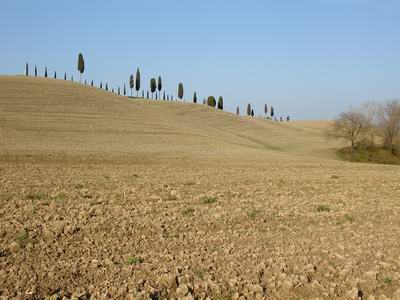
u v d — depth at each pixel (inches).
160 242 529.3
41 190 882.1
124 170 1369.3
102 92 4148.6
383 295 398.3
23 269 422.9
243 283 408.2
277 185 1099.9
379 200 892.6
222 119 4667.8
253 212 711.1
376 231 618.8
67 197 808.9
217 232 583.5
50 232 539.5
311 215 713.0
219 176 1269.7
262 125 4645.7
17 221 601.3
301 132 4475.9
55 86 3917.3
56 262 446.6
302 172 1496.1
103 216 653.3
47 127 2610.7
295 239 563.8
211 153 2212.1
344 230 618.2
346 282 424.5
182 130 3097.9
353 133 2960.1
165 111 4643.2
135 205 751.7
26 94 3437.5
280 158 2140.7
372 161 2874.0
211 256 478.3
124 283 395.9
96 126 2805.1
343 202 857.5
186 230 593.9
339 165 1915.6
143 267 436.8
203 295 385.4
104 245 510.9
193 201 809.5
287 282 408.5
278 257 481.7
